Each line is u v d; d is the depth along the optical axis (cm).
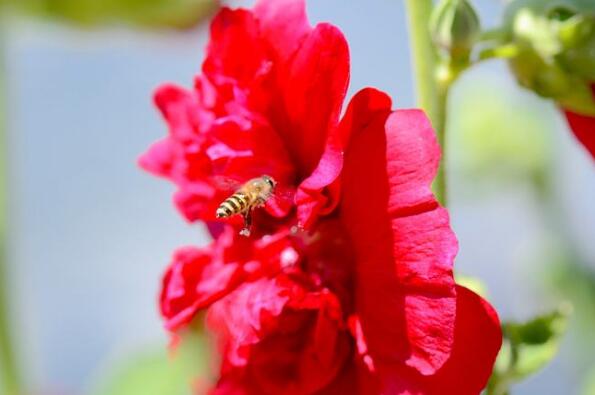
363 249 43
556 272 74
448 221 41
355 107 42
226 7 44
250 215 44
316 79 43
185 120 46
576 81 46
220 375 44
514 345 46
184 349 40
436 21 45
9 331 40
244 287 44
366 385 43
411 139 42
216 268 45
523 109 73
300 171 44
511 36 46
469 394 42
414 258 41
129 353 40
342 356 43
